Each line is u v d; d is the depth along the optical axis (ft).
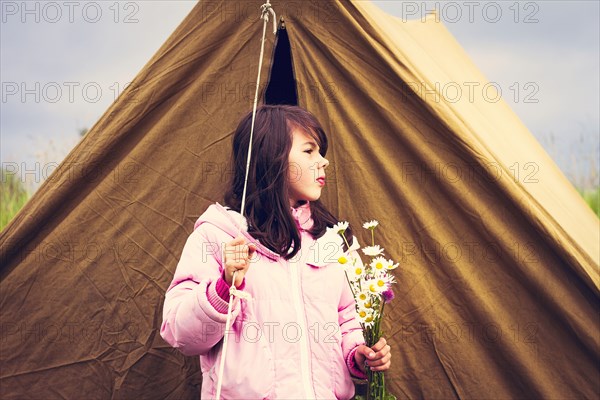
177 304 6.81
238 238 6.49
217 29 8.76
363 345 7.21
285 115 7.52
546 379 8.74
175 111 8.80
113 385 8.98
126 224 8.89
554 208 9.64
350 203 8.95
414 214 8.84
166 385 9.04
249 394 6.69
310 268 7.22
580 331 8.55
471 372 8.85
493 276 8.79
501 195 8.57
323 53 8.84
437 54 12.94
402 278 8.89
